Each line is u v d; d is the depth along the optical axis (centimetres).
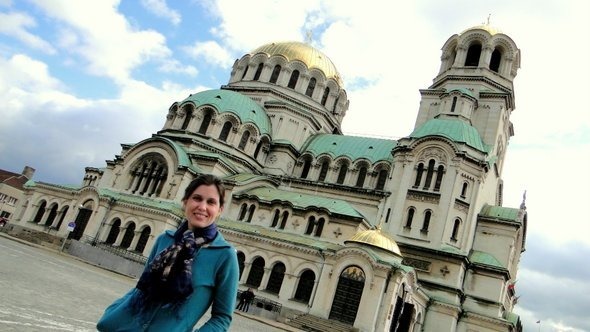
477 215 5528
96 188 5681
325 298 4159
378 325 3862
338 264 4212
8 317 1224
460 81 6294
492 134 5928
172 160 5722
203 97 6488
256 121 6531
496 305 4928
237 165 6256
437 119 5862
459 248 5206
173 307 461
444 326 4725
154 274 466
